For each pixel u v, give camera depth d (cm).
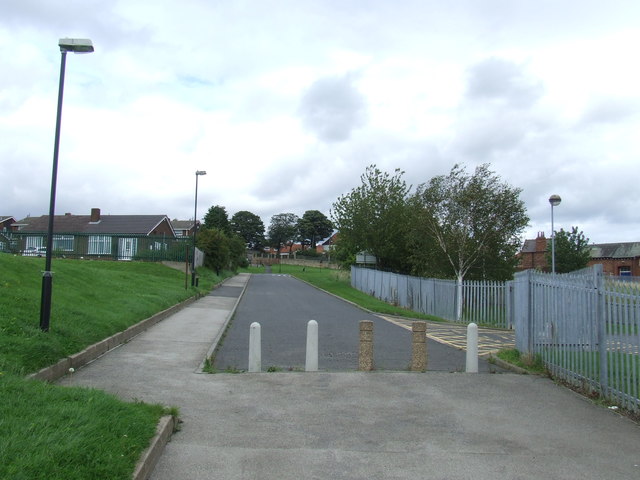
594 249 5694
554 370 935
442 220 2538
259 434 621
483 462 542
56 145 1018
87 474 404
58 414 505
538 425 669
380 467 525
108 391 785
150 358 1066
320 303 2775
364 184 3834
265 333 1549
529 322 1041
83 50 1041
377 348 1312
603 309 773
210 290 3312
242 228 13025
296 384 877
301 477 497
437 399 793
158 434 550
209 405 741
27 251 3772
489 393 829
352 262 4506
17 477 364
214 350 1217
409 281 2853
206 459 536
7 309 957
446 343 1492
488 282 2216
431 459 549
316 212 13675
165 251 3784
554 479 501
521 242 2553
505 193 2461
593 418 698
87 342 1035
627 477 507
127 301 1675
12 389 559
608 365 767
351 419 689
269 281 5100
